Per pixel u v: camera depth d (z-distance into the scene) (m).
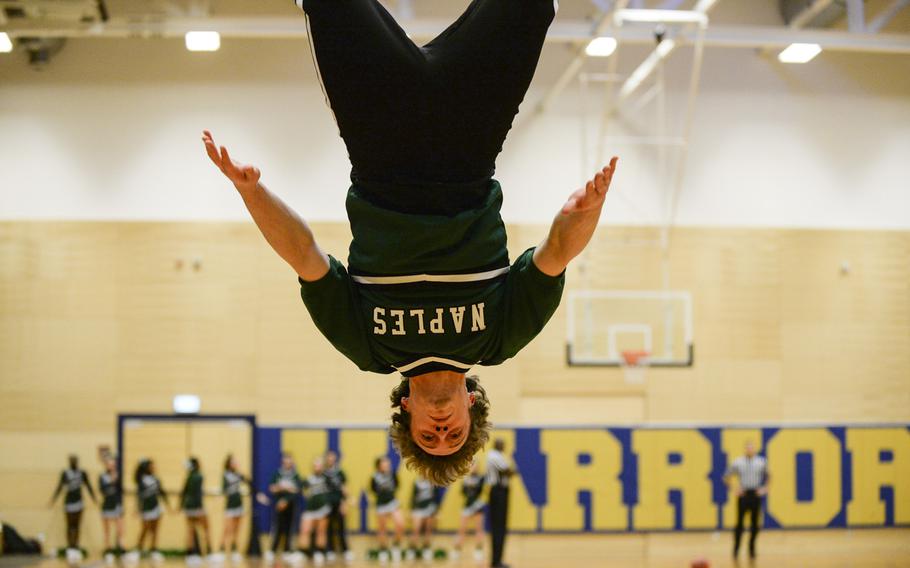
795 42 13.13
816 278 16.36
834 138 16.58
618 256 16.06
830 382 16.22
